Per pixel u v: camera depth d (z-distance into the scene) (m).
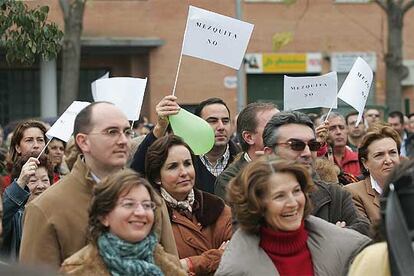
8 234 11.39
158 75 46.91
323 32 49.00
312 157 10.35
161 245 8.91
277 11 48.47
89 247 8.24
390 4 41.44
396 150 11.64
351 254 8.57
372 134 11.68
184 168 10.18
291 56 48.66
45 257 8.84
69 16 37.47
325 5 48.94
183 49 13.05
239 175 8.52
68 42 37.53
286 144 10.20
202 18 13.04
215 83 47.19
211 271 9.90
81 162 9.21
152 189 8.34
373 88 49.31
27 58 15.13
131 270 8.06
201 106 13.48
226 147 13.54
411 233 6.20
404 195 6.29
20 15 14.88
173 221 10.17
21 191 11.46
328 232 8.69
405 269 6.01
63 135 13.19
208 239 10.27
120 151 9.15
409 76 50.03
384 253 6.73
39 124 14.34
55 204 8.96
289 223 8.36
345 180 14.17
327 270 8.49
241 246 8.49
